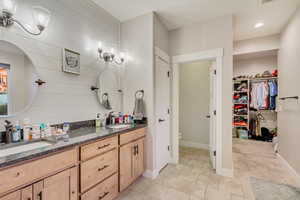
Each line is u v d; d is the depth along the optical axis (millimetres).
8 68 1282
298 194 1831
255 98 4180
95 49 2119
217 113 2377
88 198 1355
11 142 1230
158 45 2438
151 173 2227
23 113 1370
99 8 2168
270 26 2793
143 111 2287
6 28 1263
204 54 2514
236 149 3490
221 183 2086
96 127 1998
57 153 1114
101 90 2195
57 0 1649
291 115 2393
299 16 2156
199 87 3791
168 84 2779
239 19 2533
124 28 2535
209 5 2127
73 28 1822
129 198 1768
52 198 1079
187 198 1766
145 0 2008
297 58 2221
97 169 1455
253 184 2061
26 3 1390
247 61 4402
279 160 2873
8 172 858
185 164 2734
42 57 1512
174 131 2811
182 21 2543
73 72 1788
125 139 1844
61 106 1685
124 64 2523
